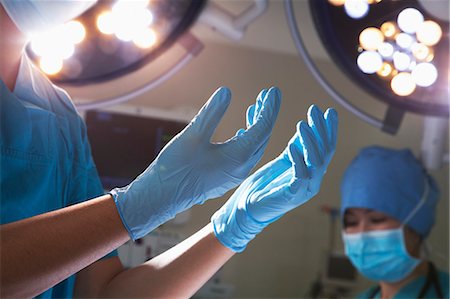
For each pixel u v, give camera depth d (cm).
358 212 216
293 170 95
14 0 93
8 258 74
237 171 91
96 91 246
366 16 141
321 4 142
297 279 274
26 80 107
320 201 280
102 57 147
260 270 273
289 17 160
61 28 138
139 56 149
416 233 214
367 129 285
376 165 216
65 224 79
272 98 96
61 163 108
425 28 139
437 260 276
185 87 273
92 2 100
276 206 96
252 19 162
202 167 89
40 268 75
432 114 149
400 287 212
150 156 248
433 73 143
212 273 104
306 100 282
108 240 82
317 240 277
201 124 90
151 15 143
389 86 148
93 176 116
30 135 101
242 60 280
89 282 108
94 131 247
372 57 143
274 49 282
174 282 101
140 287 101
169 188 87
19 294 75
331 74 286
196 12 149
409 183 212
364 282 270
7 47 101
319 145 97
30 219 78
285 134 280
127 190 87
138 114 251
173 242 222
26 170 99
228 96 91
